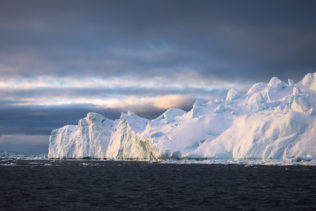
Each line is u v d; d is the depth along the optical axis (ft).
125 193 202.80
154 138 581.94
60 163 596.29
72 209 156.46
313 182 245.86
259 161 455.63
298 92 522.88
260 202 170.30
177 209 155.22
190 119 616.39
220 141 536.83
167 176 309.42
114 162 608.19
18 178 298.76
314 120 459.32
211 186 232.94
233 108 611.47
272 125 479.82
